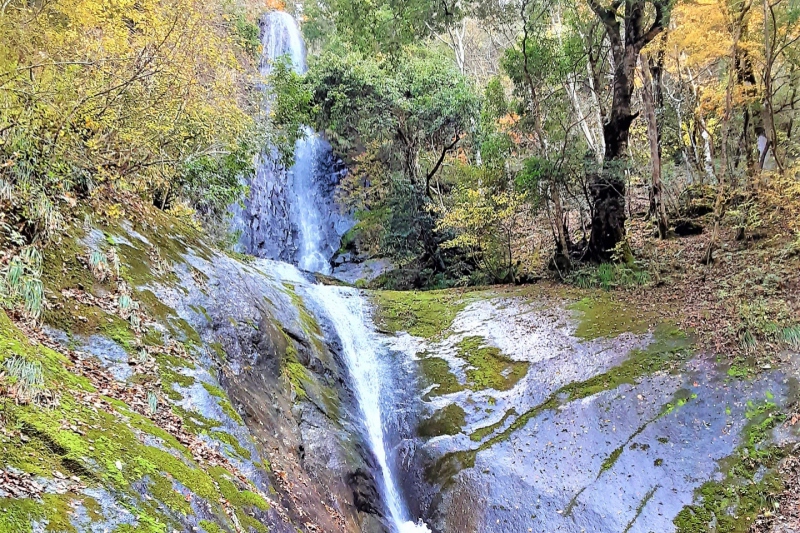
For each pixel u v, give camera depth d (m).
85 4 7.08
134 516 2.96
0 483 2.55
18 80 5.51
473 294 13.36
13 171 5.09
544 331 10.68
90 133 6.94
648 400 8.23
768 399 7.50
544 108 14.20
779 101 15.68
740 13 11.70
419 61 19.17
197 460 4.07
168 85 8.63
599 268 12.74
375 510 7.41
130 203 7.40
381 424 9.35
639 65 15.15
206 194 12.59
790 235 11.41
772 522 6.21
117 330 4.98
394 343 11.18
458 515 7.57
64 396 3.58
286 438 6.52
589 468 7.59
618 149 12.84
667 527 6.62
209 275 7.54
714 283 10.73
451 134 19.05
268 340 7.64
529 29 13.57
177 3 8.77
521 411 8.84
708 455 7.21
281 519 4.39
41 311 4.43
